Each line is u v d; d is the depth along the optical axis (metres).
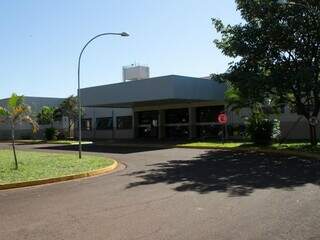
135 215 9.79
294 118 36.34
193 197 11.89
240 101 29.53
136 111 49.16
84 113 55.31
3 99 55.31
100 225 8.91
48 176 16.52
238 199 11.48
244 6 26.84
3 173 17.47
